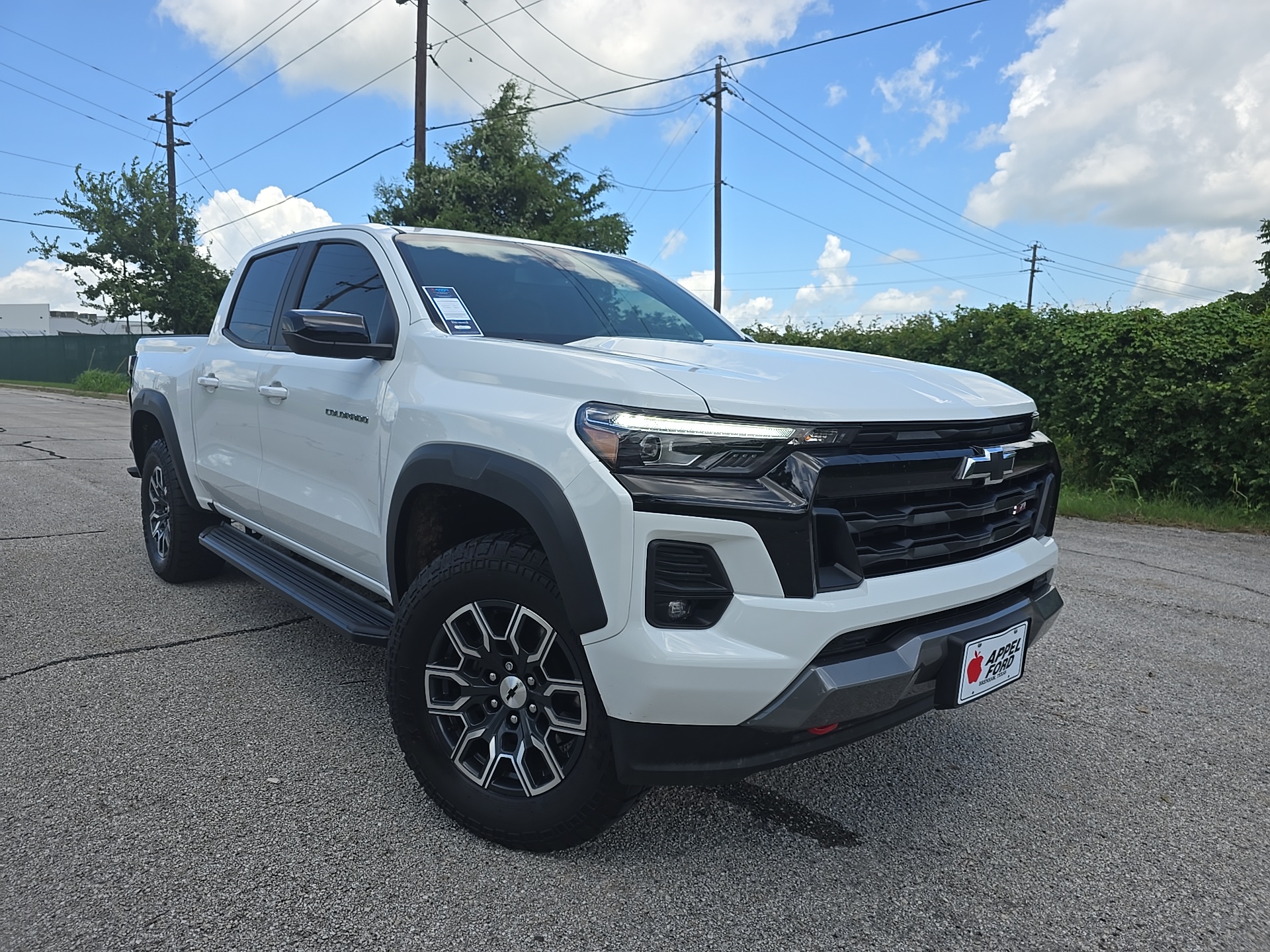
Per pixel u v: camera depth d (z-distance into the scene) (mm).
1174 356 8398
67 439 12211
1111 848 2441
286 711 3189
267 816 2459
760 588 1979
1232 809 2682
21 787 2582
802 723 1981
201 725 3055
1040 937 2035
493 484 2236
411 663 2436
